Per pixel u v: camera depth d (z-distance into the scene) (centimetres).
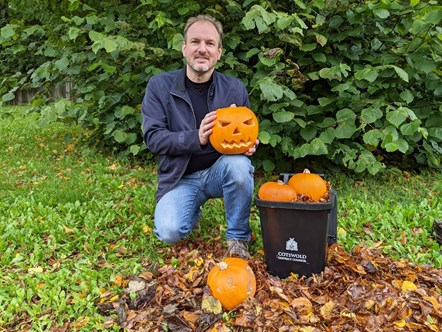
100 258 285
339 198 381
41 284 249
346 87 367
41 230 315
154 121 266
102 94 469
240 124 246
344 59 421
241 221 270
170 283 242
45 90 527
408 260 276
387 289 230
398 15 409
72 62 459
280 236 241
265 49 379
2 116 516
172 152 257
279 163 451
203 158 269
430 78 404
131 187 410
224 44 413
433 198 375
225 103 277
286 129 417
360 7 385
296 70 376
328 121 398
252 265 255
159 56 431
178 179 268
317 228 235
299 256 242
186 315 215
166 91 274
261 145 439
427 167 462
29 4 514
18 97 1019
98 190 401
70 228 321
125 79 441
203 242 302
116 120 480
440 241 298
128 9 463
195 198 276
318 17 376
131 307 227
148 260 280
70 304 234
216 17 421
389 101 408
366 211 347
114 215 340
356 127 412
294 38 366
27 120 765
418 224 326
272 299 226
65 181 427
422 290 230
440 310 215
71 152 539
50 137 631
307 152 375
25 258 281
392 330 203
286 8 421
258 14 338
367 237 308
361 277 246
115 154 519
